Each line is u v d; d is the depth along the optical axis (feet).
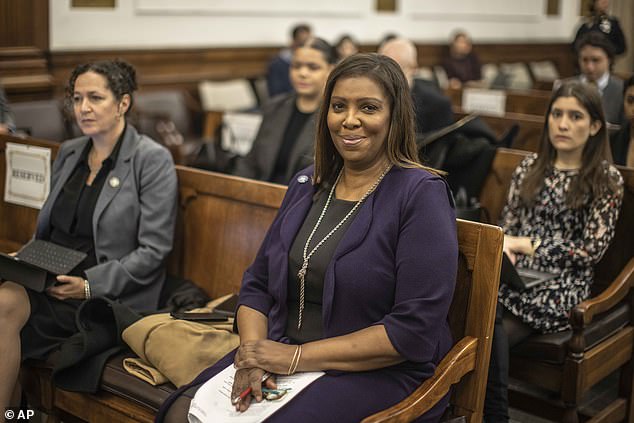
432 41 35.78
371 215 7.73
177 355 8.57
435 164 12.59
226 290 10.54
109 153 10.71
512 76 35.96
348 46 26.71
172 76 26.96
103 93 10.37
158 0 25.96
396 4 34.04
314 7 30.89
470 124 13.03
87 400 9.21
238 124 17.10
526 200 11.15
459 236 8.16
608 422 10.73
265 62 29.73
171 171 10.66
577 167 10.94
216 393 7.50
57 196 10.80
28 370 9.91
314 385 7.32
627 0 40.37
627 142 12.96
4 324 9.51
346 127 7.73
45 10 22.59
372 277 7.53
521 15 40.22
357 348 7.30
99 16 24.43
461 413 8.20
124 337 8.96
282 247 8.14
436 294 7.34
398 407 7.16
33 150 11.87
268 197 10.15
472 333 8.09
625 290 10.43
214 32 27.89
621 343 10.74
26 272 9.55
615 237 11.30
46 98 22.76
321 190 8.34
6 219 12.69
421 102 14.85
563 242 10.59
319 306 7.89
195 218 10.86
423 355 7.36
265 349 7.48
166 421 7.70
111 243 10.37
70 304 10.03
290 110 13.99
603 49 16.48
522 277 10.29
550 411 10.82
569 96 10.66
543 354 10.07
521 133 16.19
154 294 10.49
